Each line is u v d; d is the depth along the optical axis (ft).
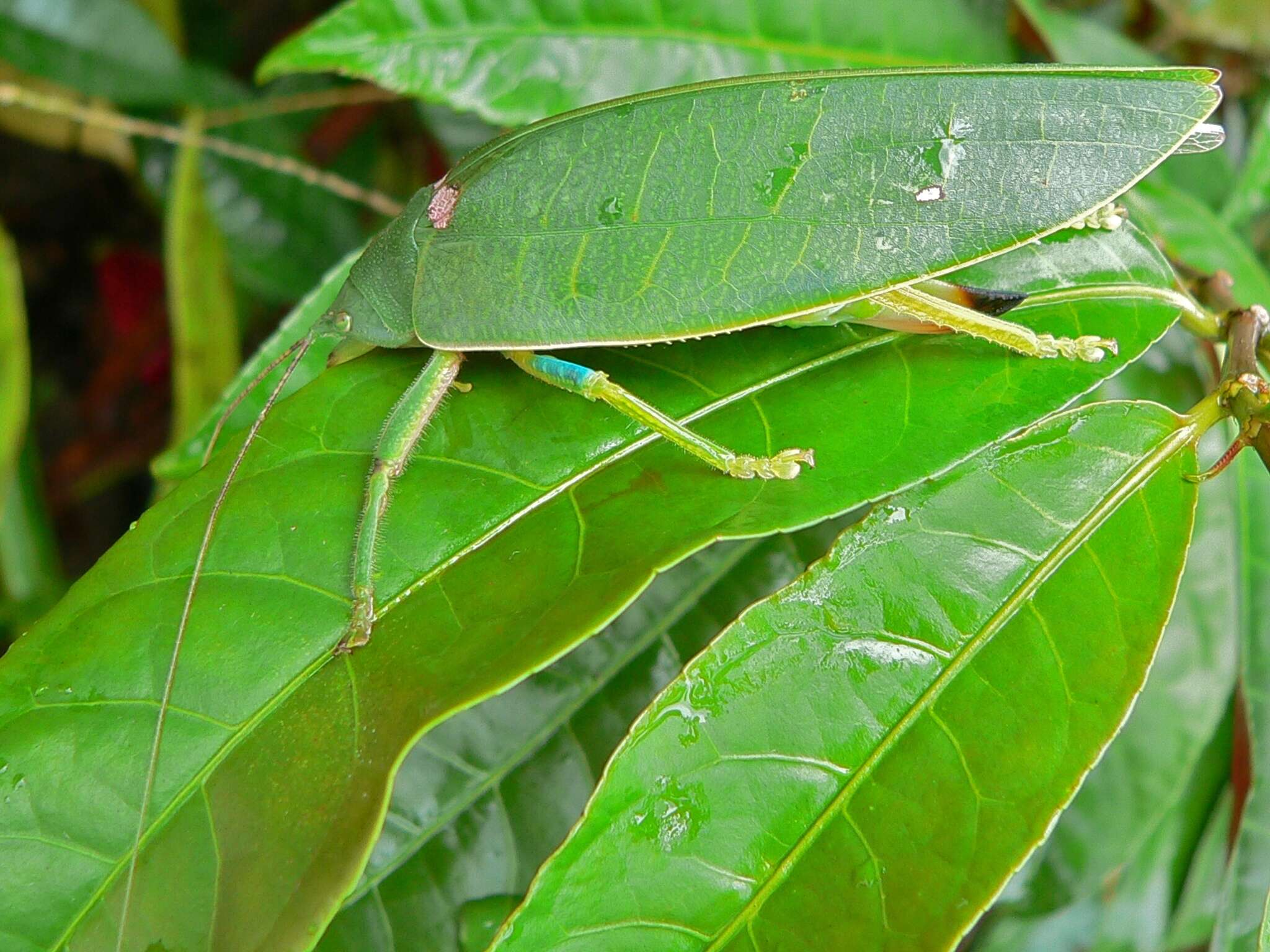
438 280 0.84
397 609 0.79
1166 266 0.82
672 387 0.83
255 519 0.81
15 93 0.94
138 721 0.78
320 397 0.84
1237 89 0.96
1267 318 0.82
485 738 0.86
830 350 0.83
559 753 0.86
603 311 0.82
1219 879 0.92
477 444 0.82
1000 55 0.91
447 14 0.88
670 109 0.82
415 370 0.85
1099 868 0.89
